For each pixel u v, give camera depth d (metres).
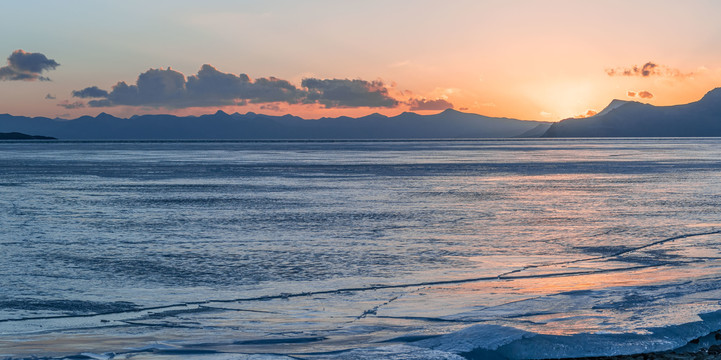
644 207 32.00
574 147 188.62
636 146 193.00
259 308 13.37
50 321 12.59
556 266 17.75
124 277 16.64
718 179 51.50
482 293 14.29
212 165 78.94
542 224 26.11
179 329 11.47
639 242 21.77
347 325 11.45
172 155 118.94
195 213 30.08
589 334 9.66
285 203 34.56
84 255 19.70
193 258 19.14
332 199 36.69
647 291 13.63
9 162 86.75
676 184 46.62
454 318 11.70
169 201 35.72
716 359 8.80
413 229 24.80
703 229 24.61
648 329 10.05
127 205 33.69
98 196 38.75
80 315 13.04
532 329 10.10
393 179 53.38
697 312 11.26
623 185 45.97
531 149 166.88
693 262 18.25
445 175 58.66
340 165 78.62
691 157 100.56
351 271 17.23
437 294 14.31
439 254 19.66
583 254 19.66
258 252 20.09
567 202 34.59
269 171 65.69
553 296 13.34
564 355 8.98
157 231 24.53
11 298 14.48
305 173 62.16
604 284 14.84
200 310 13.29
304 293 14.77
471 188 44.12
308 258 19.06
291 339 10.01
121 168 71.62
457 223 26.47
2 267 17.92
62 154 123.62
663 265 17.81
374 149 172.25
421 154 125.19
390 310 12.73
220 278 16.45
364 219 27.78
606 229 24.70
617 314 11.25
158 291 15.11
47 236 23.42
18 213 30.20
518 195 38.78
